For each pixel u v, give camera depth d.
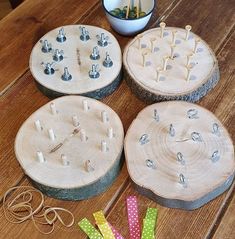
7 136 0.53
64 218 0.47
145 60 0.58
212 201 0.48
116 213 0.47
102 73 0.56
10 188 0.49
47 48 0.59
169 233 0.46
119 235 0.46
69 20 0.67
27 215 0.47
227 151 0.49
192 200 0.46
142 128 0.51
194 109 0.53
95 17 0.67
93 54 0.58
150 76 0.56
